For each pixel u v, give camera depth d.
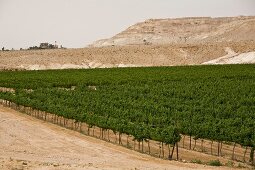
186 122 49.84
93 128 57.91
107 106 62.19
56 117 65.56
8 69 148.88
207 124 47.84
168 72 114.38
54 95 74.31
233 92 75.88
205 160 41.03
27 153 40.19
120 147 45.97
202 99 69.88
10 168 29.12
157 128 45.09
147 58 182.62
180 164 36.91
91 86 94.12
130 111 58.34
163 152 42.44
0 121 58.12
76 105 64.38
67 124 60.25
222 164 38.34
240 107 61.00
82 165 32.38
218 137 44.22
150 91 79.12
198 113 56.94
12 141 46.28
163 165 35.88
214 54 184.88
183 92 76.75
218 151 44.12
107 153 42.28
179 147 47.62
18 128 54.12
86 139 49.78
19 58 176.88
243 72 108.25
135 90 81.19
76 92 76.56
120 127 47.94
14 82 94.62
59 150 42.88
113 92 77.88
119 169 31.47
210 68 121.81
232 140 43.06
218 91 77.12
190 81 93.38
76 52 185.50
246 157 43.53
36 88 88.88
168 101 68.00
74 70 127.25
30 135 50.31
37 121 60.75
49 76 108.62
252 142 40.78
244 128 46.12
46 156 39.03
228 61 158.12
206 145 49.09
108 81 96.00
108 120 50.69
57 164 32.00
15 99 69.75
